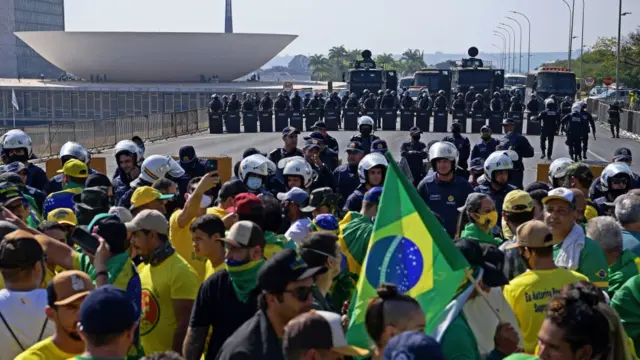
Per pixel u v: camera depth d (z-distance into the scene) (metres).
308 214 8.35
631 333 5.66
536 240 5.44
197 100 95.88
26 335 5.12
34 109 96.44
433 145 10.20
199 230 5.96
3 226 6.04
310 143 11.98
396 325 4.05
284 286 4.48
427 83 61.53
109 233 5.45
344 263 6.68
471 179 13.77
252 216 5.96
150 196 7.44
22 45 156.50
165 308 5.84
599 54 93.62
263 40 108.88
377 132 42.78
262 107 44.97
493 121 42.19
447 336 4.61
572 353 4.05
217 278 5.30
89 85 99.94
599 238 6.63
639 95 62.19
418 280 4.66
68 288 4.60
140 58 106.75
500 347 4.74
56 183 11.77
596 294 4.27
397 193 4.75
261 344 4.54
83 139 33.62
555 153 33.12
